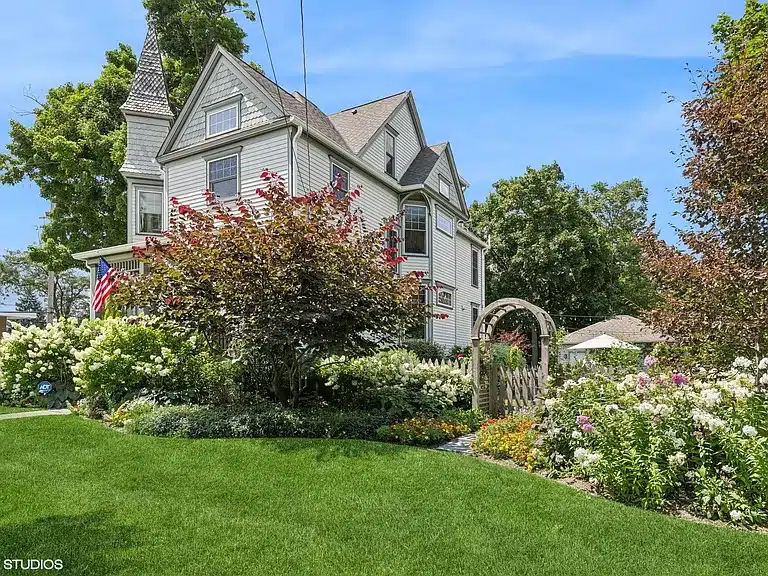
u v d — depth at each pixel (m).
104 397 10.00
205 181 15.77
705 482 4.90
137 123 18.30
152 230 18.02
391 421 8.76
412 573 3.73
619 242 36.25
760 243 6.54
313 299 8.08
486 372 11.10
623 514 4.77
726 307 6.57
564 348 22.42
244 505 5.04
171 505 5.02
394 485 5.55
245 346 8.84
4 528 4.44
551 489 5.41
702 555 3.98
